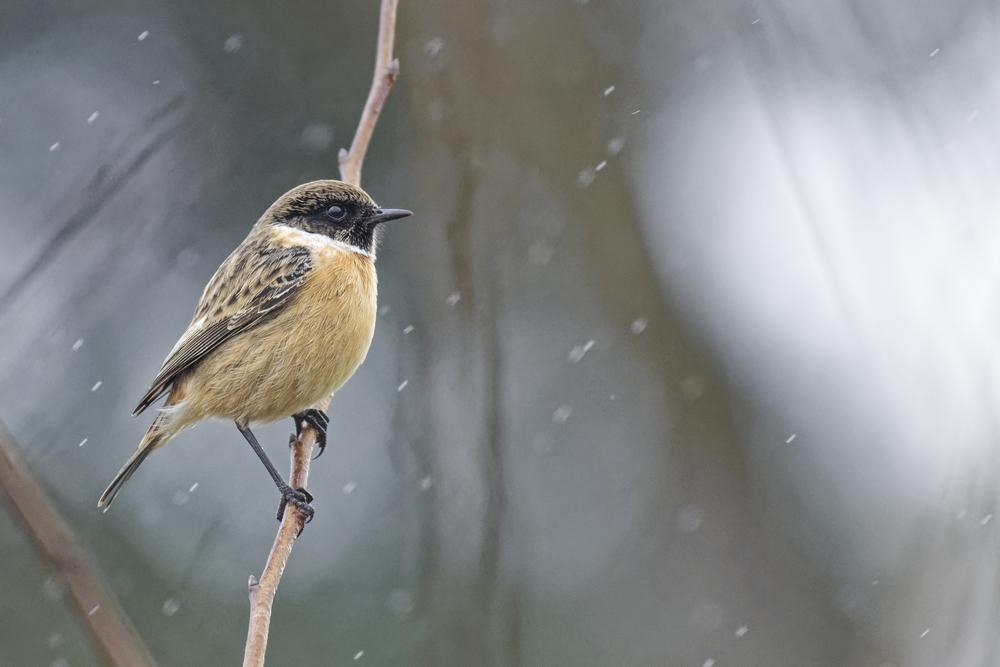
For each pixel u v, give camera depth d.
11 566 12.59
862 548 13.62
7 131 14.98
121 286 12.91
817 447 14.09
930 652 9.48
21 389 10.75
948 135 9.72
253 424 9.46
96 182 10.81
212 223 14.25
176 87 15.34
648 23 14.80
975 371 9.17
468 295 10.95
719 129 14.99
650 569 14.77
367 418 15.09
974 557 9.30
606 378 15.45
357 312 9.36
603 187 14.39
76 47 15.52
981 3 11.35
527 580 15.17
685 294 14.95
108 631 4.21
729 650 13.99
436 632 10.01
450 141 11.69
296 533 7.68
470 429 10.46
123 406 13.62
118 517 13.77
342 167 8.41
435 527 10.27
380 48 8.66
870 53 10.38
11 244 14.19
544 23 13.69
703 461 14.70
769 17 10.64
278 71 15.41
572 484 15.50
